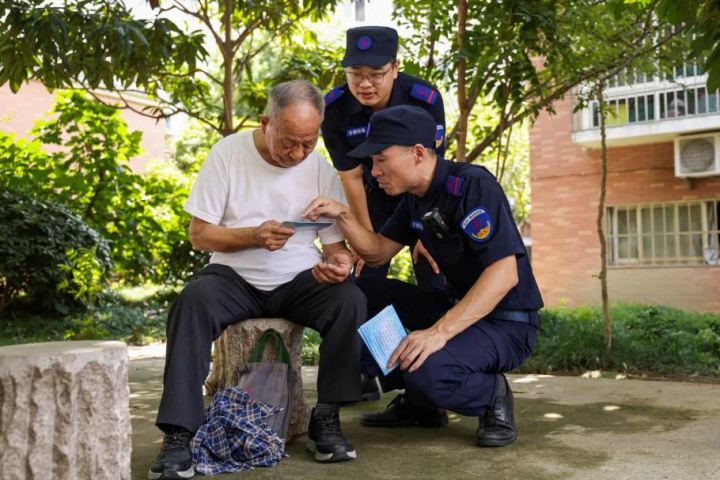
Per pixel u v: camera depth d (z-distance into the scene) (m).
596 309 10.08
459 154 5.94
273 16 6.99
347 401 2.73
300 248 3.04
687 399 3.84
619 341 5.41
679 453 2.69
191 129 20.44
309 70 7.13
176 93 7.55
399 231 3.16
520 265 2.96
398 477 2.45
